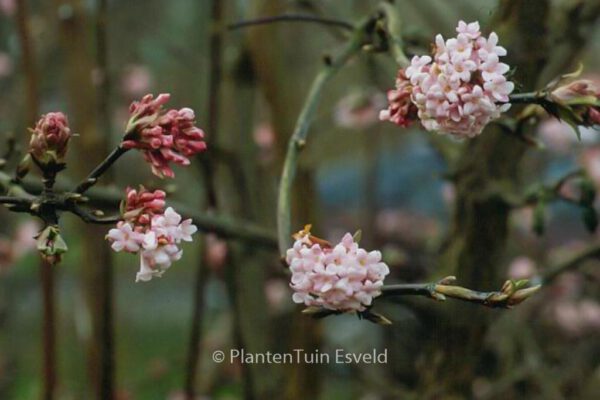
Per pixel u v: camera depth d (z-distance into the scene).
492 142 1.17
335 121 1.81
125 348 2.65
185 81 2.21
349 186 2.84
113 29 2.38
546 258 1.87
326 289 0.81
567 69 1.30
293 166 0.97
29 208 0.87
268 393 1.41
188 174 2.13
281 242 0.94
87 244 1.32
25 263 2.31
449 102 0.84
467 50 0.84
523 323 1.77
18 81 2.12
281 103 1.32
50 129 0.87
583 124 0.87
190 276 3.13
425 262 1.83
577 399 1.81
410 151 2.40
